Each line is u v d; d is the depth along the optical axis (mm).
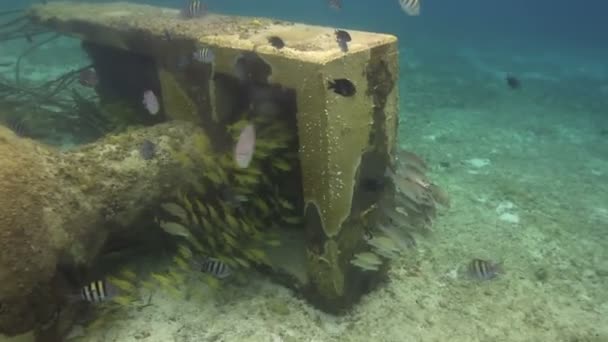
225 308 1896
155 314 1837
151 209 1893
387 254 1904
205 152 2062
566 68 9250
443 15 29094
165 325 1787
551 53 11898
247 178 1908
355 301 1976
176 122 2189
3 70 5227
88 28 2793
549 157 3895
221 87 2096
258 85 2062
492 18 28891
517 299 2070
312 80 1619
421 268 2248
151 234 2045
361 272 1963
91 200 1664
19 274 1331
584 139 4461
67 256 1527
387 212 2047
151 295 1934
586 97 6414
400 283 2129
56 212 1492
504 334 1861
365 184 1863
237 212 2115
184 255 1936
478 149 3971
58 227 1481
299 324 1833
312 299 1923
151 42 2381
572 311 2018
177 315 1844
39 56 6094
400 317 1918
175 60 2262
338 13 21797
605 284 2217
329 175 1677
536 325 1918
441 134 4328
